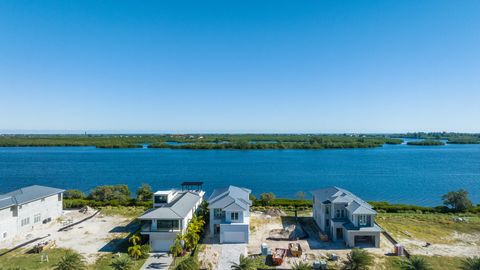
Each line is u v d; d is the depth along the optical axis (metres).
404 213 63.84
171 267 37.03
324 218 50.09
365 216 44.97
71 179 114.69
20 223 49.72
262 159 181.38
